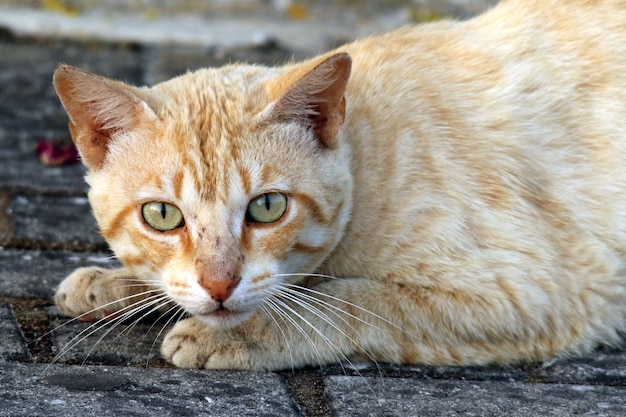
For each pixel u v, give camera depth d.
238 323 5.02
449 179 5.53
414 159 5.52
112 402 4.50
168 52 11.73
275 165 4.97
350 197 5.29
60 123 9.34
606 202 5.91
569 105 6.02
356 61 5.93
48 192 7.67
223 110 5.07
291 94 5.01
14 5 13.23
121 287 5.53
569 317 5.56
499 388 4.94
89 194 5.29
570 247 5.71
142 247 5.03
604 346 5.73
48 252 6.60
